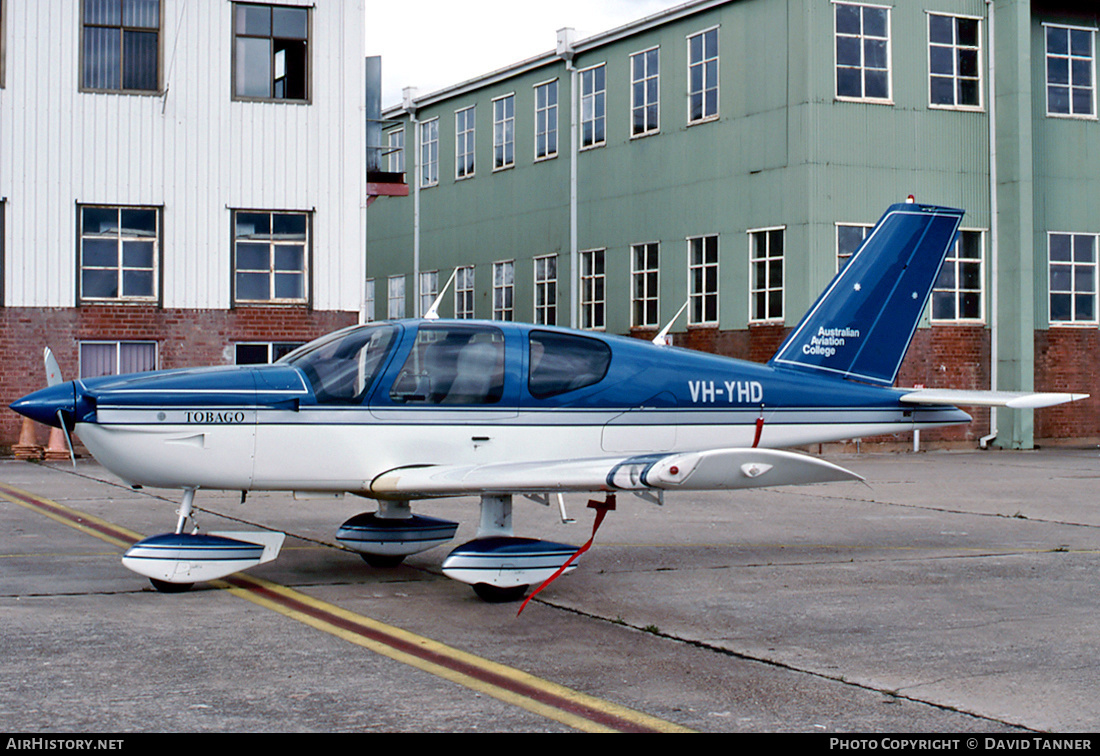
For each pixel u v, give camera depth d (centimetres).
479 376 767
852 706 478
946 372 2084
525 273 2691
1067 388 2202
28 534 956
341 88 1850
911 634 611
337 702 478
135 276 1773
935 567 827
